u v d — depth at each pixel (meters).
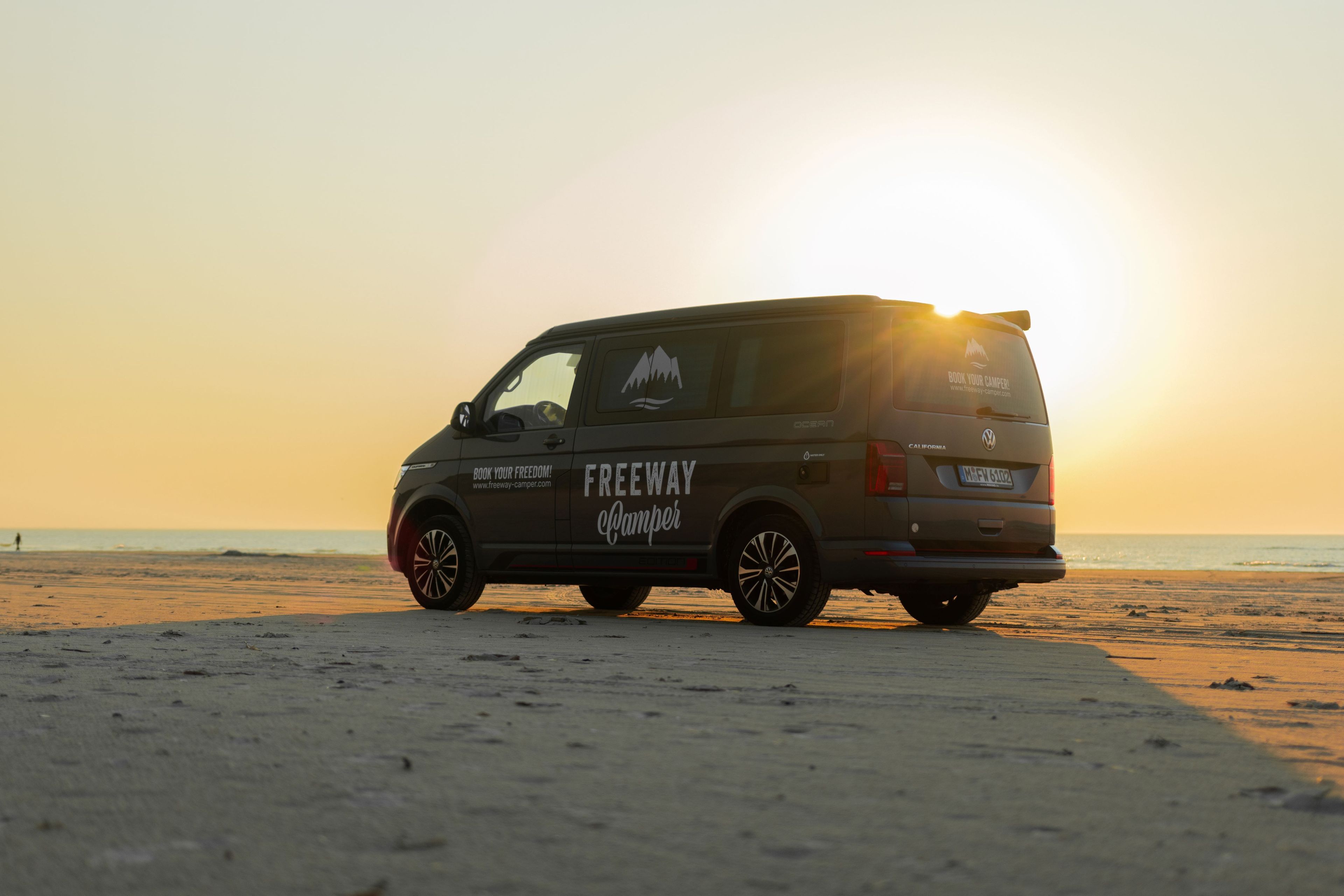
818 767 3.60
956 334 9.08
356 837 2.77
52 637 7.55
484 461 10.55
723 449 9.19
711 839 2.76
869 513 8.52
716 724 4.38
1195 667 6.40
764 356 9.19
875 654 6.94
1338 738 4.20
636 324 9.95
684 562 9.32
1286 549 170.62
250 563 26.38
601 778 3.41
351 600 12.38
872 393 8.63
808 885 2.42
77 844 2.71
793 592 8.78
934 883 2.45
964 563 8.70
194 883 2.43
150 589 14.45
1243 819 3.02
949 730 4.32
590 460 9.88
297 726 4.24
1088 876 2.51
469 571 10.52
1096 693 5.35
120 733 4.09
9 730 4.14
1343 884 2.48
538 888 2.39
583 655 6.71
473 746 3.87
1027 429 9.36
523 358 10.66
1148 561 94.31
